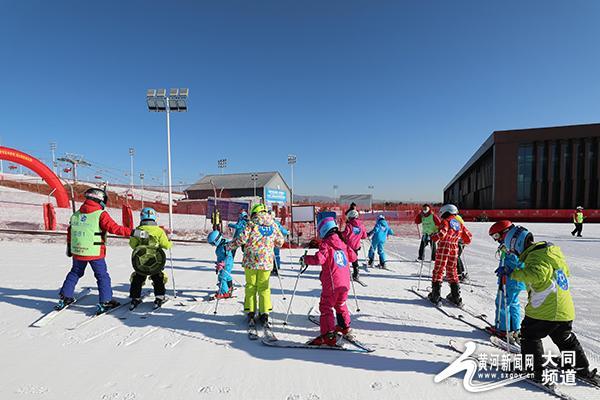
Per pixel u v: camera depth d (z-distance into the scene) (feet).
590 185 110.42
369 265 27.22
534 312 8.99
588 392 8.51
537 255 8.99
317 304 16.51
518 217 107.45
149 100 54.19
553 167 114.01
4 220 56.39
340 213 54.70
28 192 91.97
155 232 15.42
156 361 10.09
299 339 12.01
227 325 13.38
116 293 18.08
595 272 24.27
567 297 8.85
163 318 14.16
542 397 8.32
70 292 14.76
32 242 39.73
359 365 9.91
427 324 13.67
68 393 8.27
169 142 51.83
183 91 55.01
